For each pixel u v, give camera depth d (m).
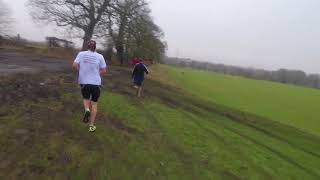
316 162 15.78
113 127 11.39
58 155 8.40
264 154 14.12
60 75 21.42
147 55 55.34
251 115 24.66
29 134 9.12
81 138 9.63
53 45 62.41
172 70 59.28
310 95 46.69
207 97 31.30
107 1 52.56
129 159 9.23
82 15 53.41
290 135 21.16
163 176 8.91
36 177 7.42
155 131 12.68
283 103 35.69
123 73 33.81
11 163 7.70
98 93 9.67
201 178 9.44
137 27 53.72
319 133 23.80
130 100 17.64
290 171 12.84
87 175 7.95
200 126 15.78
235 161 11.81
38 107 11.65
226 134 15.81
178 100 23.20
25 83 15.41
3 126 9.31
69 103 13.15
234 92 39.28
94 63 9.43
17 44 59.66
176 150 11.11
